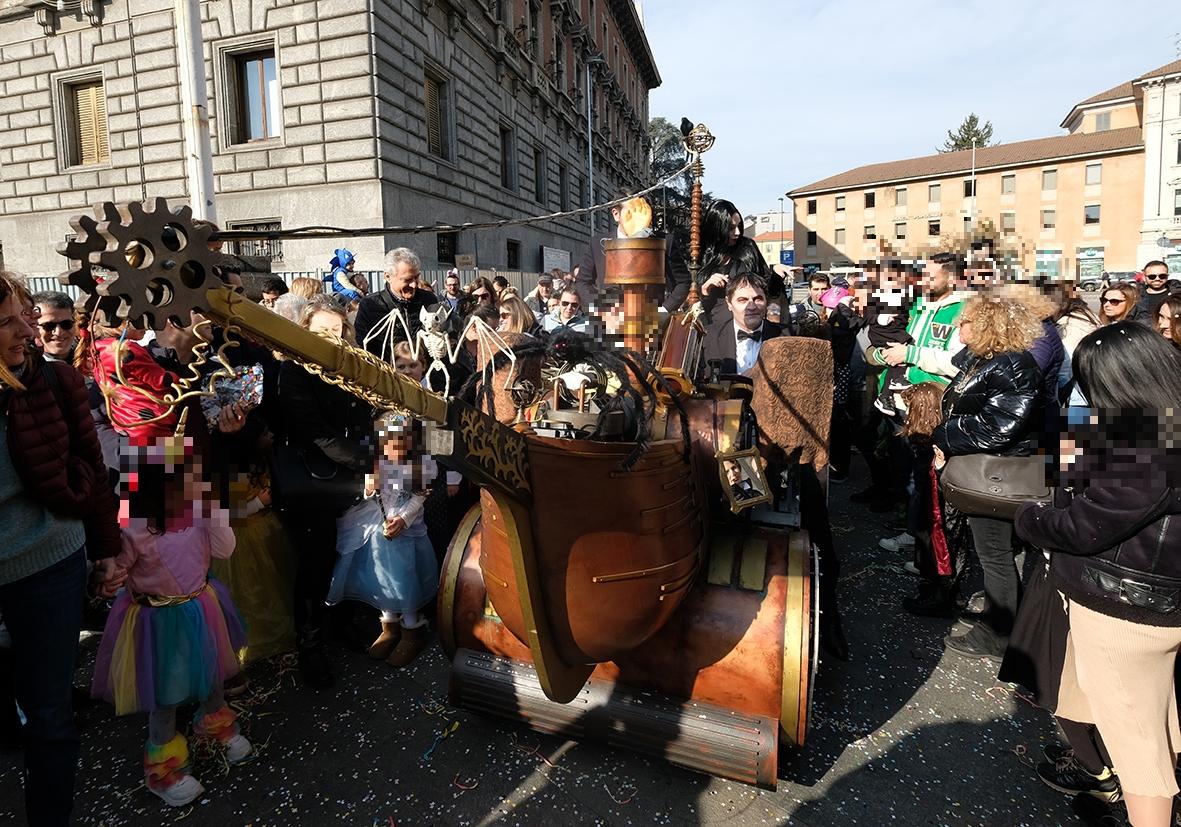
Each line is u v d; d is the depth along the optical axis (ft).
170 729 7.72
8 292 5.69
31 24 45.29
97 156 47.32
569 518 5.54
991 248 13.23
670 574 6.40
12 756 8.58
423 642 11.22
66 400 6.52
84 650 11.14
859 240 188.34
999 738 8.62
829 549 9.91
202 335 3.67
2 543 5.98
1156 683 6.07
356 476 9.89
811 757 8.24
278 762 8.31
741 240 14.16
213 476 8.43
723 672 7.55
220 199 42.42
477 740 8.64
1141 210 149.89
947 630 11.56
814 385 9.14
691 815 7.32
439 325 6.47
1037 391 9.32
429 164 45.80
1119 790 7.08
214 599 7.99
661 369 7.68
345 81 39.60
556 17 77.92
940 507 11.69
